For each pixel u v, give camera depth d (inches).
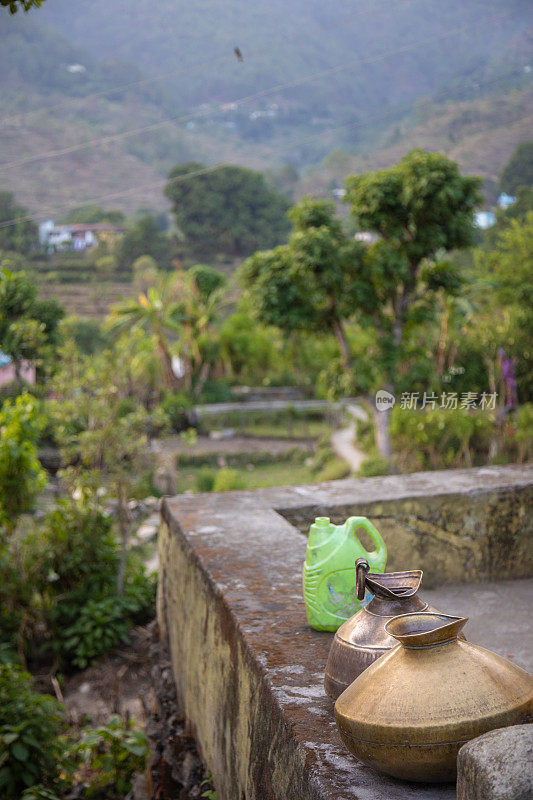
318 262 677.3
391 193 658.8
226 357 1416.1
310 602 86.3
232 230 4109.3
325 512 146.9
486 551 148.3
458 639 56.2
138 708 259.9
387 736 51.6
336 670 68.8
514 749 42.4
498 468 171.3
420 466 668.7
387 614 68.6
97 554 327.6
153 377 1258.6
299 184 5969.5
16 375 329.1
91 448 331.9
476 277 1027.3
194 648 119.8
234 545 123.7
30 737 174.2
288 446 1128.2
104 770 198.1
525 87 7672.2
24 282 328.8
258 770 76.4
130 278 3444.9
